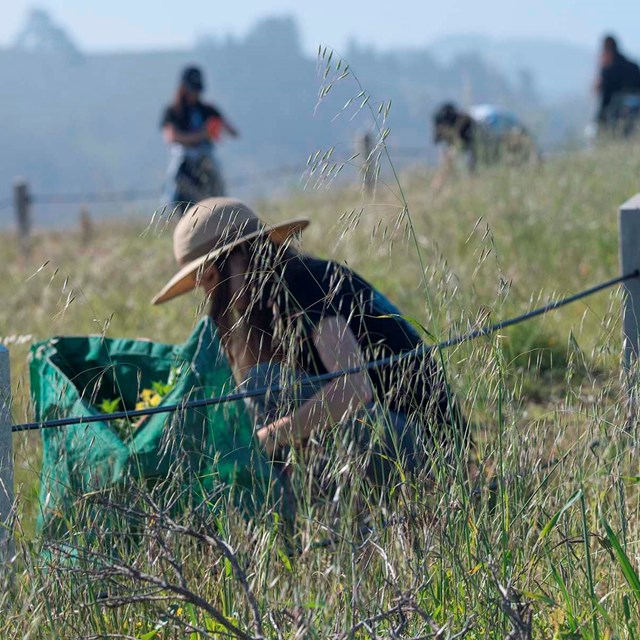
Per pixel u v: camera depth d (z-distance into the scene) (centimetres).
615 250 2508
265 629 875
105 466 1037
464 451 963
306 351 1167
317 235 2970
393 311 1216
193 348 1134
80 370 1281
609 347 1089
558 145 3866
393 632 806
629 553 979
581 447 998
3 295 2845
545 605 925
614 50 4709
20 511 971
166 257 3109
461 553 912
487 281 2206
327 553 939
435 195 3322
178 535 943
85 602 897
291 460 994
